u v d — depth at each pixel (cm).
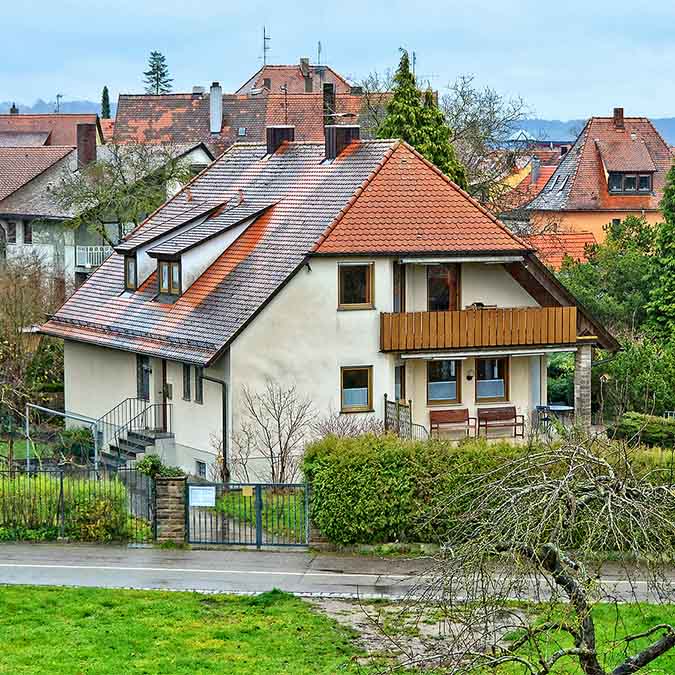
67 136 12575
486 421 4859
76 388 5562
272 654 2712
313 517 3581
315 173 5116
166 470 4391
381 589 3203
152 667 2630
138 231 5612
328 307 4575
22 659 2666
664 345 5962
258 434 4522
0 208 9262
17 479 3709
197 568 3406
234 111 11281
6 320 6153
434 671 1964
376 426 4441
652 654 1922
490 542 1930
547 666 1900
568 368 5600
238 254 4947
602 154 10250
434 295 4819
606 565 3259
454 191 4850
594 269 6819
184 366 4859
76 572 3359
